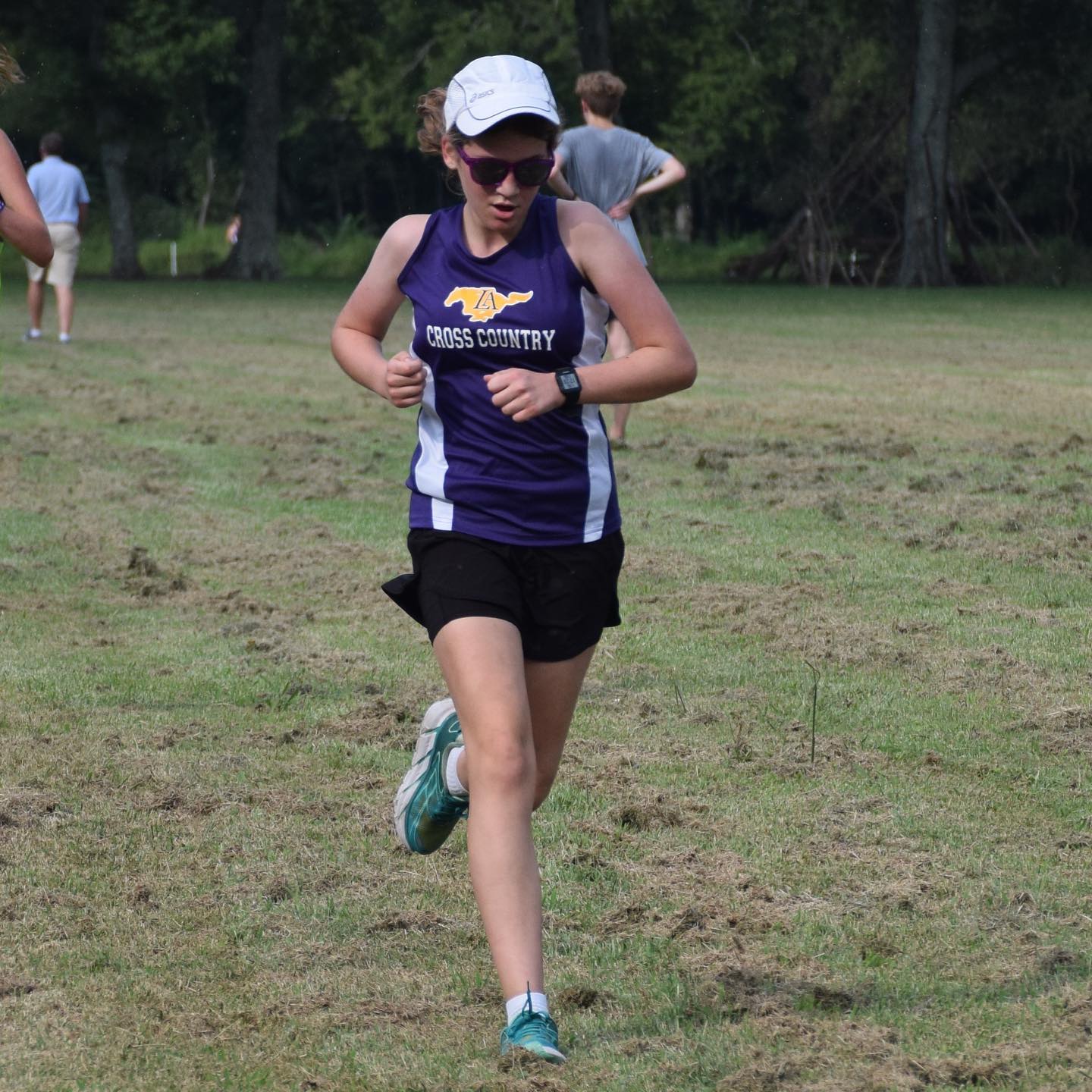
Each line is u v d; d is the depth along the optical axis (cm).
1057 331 7162
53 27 13362
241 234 13812
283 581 2302
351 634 2017
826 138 15238
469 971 1080
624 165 3150
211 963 1090
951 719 1644
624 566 2350
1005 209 14688
